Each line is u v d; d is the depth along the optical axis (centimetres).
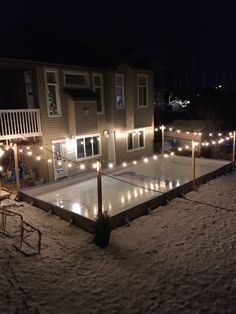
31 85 1441
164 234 871
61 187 1345
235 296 586
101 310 548
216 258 732
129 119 1806
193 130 2195
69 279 639
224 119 3253
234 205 1109
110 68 1652
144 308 554
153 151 2216
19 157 1482
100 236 777
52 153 1459
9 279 623
